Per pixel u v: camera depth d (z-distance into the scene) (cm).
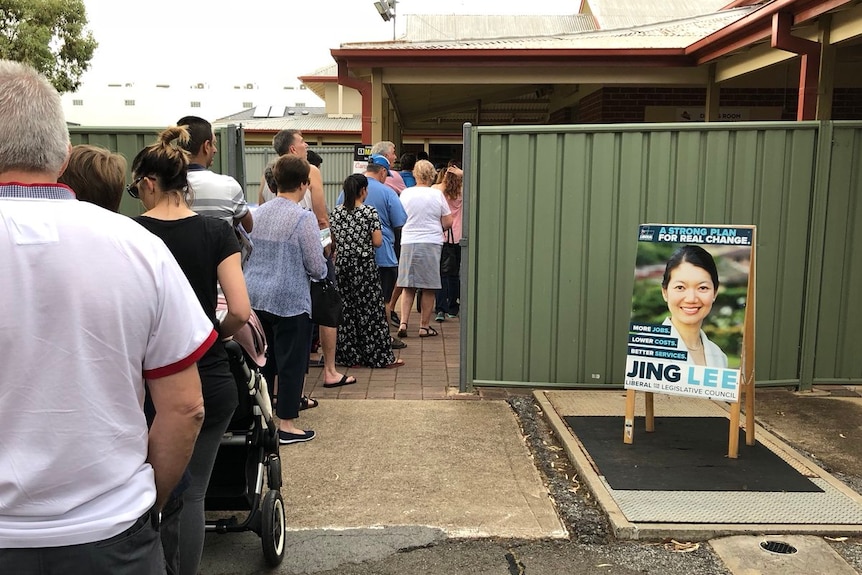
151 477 171
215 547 341
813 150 536
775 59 782
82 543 155
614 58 923
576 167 540
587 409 518
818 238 541
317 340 654
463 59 933
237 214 368
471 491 395
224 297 307
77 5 2270
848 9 645
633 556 331
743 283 428
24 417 151
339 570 321
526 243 550
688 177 536
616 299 552
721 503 371
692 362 436
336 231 625
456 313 874
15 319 149
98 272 155
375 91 959
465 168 543
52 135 160
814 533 346
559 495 392
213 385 267
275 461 334
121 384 159
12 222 152
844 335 561
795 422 495
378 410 524
